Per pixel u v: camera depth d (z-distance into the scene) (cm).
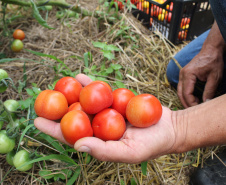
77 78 33
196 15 50
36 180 30
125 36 51
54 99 25
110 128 23
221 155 33
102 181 30
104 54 41
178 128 24
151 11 56
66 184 27
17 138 30
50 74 45
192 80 37
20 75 44
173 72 43
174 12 48
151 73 47
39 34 55
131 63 47
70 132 23
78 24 58
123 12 60
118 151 22
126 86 42
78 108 26
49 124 25
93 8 64
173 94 44
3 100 40
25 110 36
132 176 32
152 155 24
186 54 42
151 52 50
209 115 22
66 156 27
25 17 60
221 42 35
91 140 21
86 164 31
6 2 48
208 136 22
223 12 26
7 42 52
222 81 41
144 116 23
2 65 46
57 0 52
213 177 30
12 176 31
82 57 49
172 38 51
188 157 34
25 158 28
